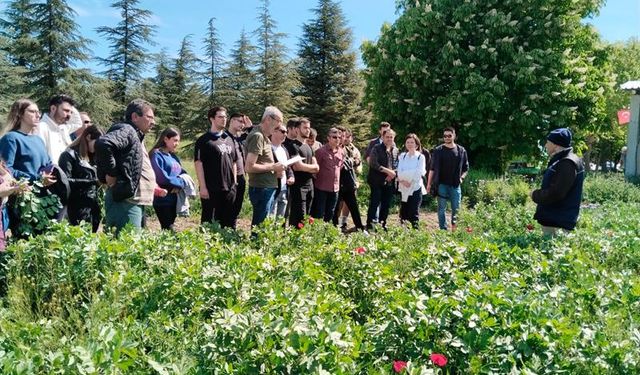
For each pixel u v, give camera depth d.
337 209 9.33
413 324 3.14
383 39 21.14
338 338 2.73
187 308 3.64
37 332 3.04
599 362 3.07
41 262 4.22
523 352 3.03
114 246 4.26
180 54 49.41
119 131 4.95
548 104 18.83
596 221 8.78
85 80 29.33
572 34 19.05
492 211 9.40
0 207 4.33
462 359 3.02
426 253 5.11
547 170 6.12
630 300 4.30
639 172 19.98
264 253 5.22
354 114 37.94
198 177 6.45
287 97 40.06
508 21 18.72
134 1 36.59
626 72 37.22
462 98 18.47
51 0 28.06
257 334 2.75
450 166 8.99
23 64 31.09
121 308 3.58
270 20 40.88
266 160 6.64
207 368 2.76
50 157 5.63
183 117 46.47
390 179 9.02
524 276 4.89
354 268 4.62
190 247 4.68
